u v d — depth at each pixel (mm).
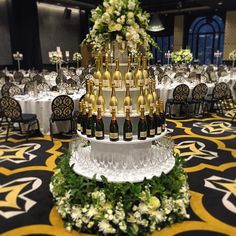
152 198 2516
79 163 2896
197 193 3195
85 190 2572
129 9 2537
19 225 2615
